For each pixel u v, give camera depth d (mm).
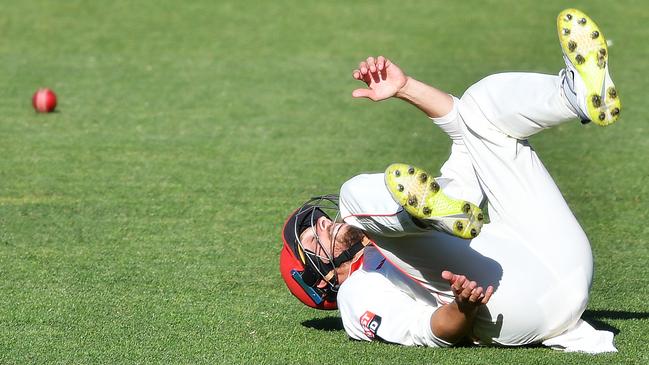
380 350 15742
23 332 16984
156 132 37031
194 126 38156
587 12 62344
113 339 16547
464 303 14586
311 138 36188
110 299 19141
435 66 50594
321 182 29922
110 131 37094
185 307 18656
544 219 15180
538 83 14984
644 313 18094
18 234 24203
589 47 14336
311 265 17047
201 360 15375
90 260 22031
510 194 15289
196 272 21203
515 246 15188
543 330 15266
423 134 36781
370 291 16297
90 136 36188
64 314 18094
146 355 15648
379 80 16125
